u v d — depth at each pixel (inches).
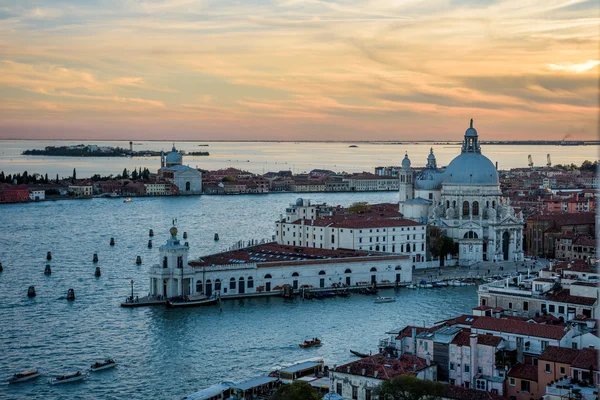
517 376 7854.3
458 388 7460.6
